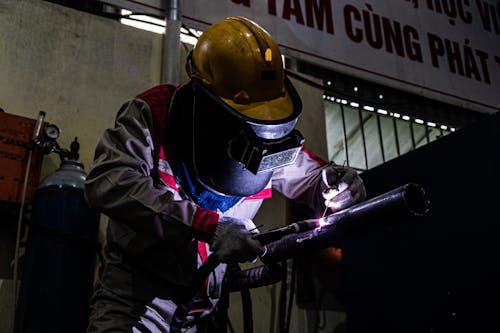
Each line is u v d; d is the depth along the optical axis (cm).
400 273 204
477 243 179
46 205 182
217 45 144
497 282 169
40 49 222
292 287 216
